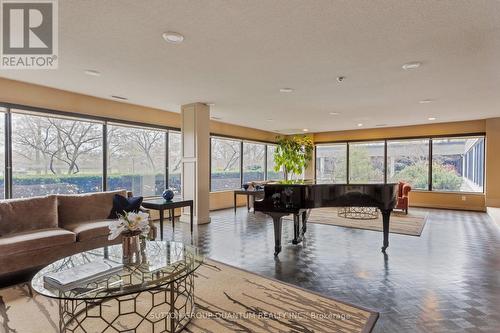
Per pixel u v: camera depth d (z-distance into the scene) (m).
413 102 5.30
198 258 2.37
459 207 7.54
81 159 4.94
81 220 3.83
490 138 7.01
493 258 3.60
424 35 2.59
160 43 2.80
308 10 2.19
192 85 4.26
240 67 3.48
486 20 2.31
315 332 2.04
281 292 2.68
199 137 5.60
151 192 6.11
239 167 8.58
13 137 4.12
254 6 2.14
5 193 4.02
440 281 2.91
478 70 3.52
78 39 2.70
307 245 4.23
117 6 2.14
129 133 5.71
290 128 9.09
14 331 2.05
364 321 2.18
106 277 2.00
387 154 8.76
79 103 4.80
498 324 2.13
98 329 2.06
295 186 3.73
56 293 1.78
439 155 7.97
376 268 3.28
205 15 2.27
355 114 6.58
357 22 2.37
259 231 5.07
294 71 3.62
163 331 2.04
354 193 3.94
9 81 4.00
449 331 2.05
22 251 2.86
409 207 8.03
